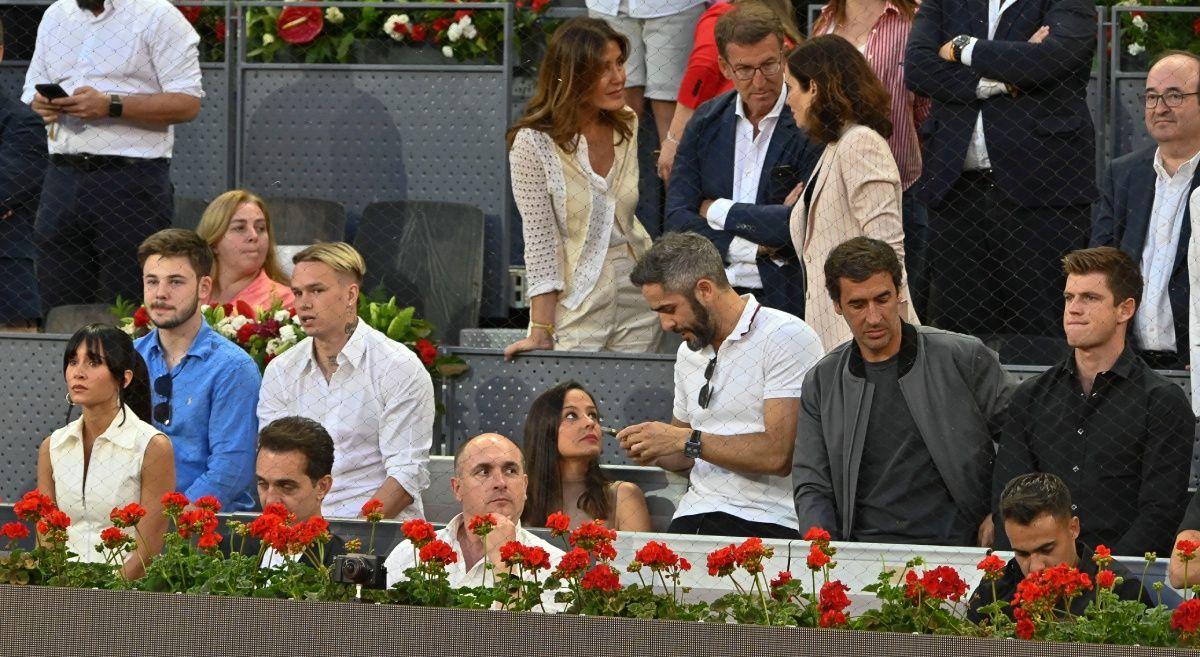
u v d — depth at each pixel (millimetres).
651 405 23109
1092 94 27219
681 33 27359
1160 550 17703
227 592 16156
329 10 29594
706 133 23969
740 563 15711
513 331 26062
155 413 21359
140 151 26578
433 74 29062
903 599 15508
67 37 27078
